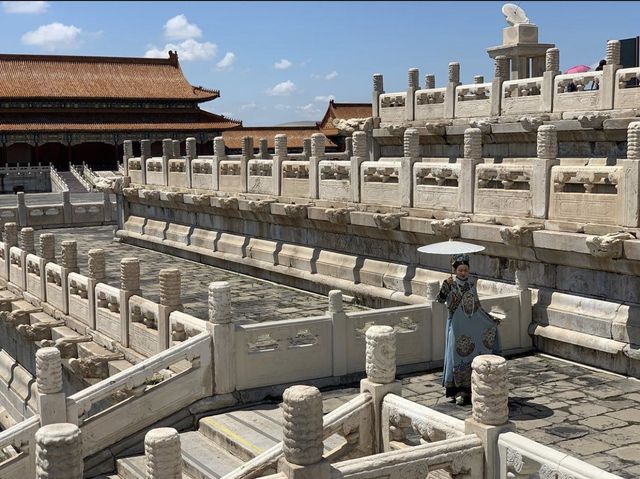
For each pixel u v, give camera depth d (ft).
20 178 246.27
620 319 42.65
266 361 42.11
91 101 293.02
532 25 84.33
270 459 28.45
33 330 61.00
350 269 63.26
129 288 51.83
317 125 309.01
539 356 47.14
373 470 24.63
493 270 51.67
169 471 24.25
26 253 72.74
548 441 33.30
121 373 39.34
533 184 46.88
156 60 321.93
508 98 72.95
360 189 61.67
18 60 297.94
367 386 31.14
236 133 309.63
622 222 41.42
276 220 72.43
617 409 37.32
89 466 38.32
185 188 91.40
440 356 46.47
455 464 25.80
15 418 66.18
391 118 90.02
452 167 52.90
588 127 63.41
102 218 130.31
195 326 42.93
